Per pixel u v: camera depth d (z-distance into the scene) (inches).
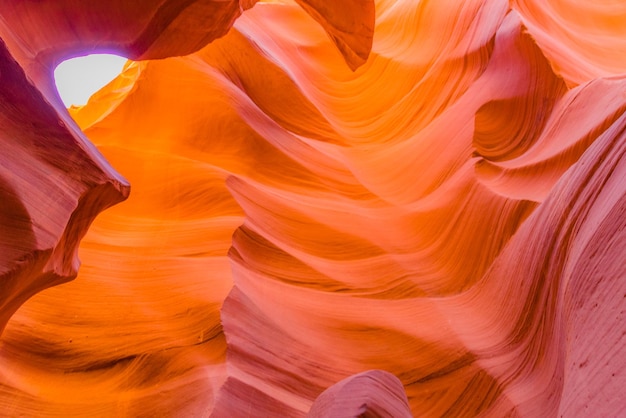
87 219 167.8
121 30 206.2
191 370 206.2
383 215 346.0
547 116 343.9
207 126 373.7
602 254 130.0
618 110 282.0
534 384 189.5
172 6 213.9
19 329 223.3
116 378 212.2
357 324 254.7
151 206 315.6
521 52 374.9
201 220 300.0
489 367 215.5
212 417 181.9
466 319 249.4
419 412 217.5
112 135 363.3
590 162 173.8
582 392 113.0
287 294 263.9
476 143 345.7
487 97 368.5
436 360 232.7
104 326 230.1
